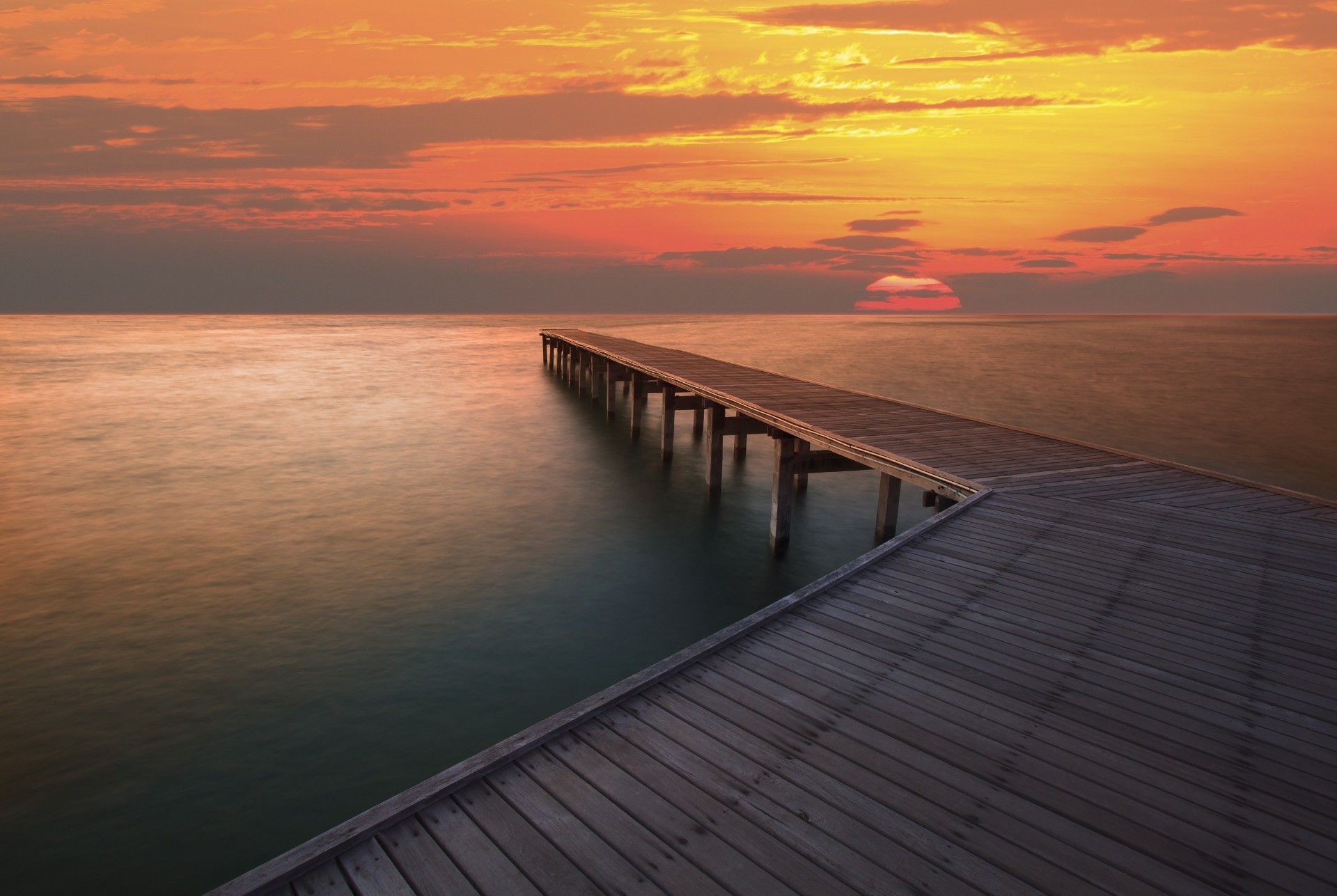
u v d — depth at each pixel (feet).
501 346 149.59
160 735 19.39
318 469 48.06
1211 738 10.30
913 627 13.66
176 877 14.71
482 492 42.83
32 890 14.32
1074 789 9.11
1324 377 106.11
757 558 32.73
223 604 27.35
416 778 17.85
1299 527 20.01
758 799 8.80
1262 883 7.70
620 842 8.05
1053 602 14.87
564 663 23.43
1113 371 112.27
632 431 58.18
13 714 20.24
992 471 25.72
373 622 26.05
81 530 35.63
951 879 7.64
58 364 108.78
